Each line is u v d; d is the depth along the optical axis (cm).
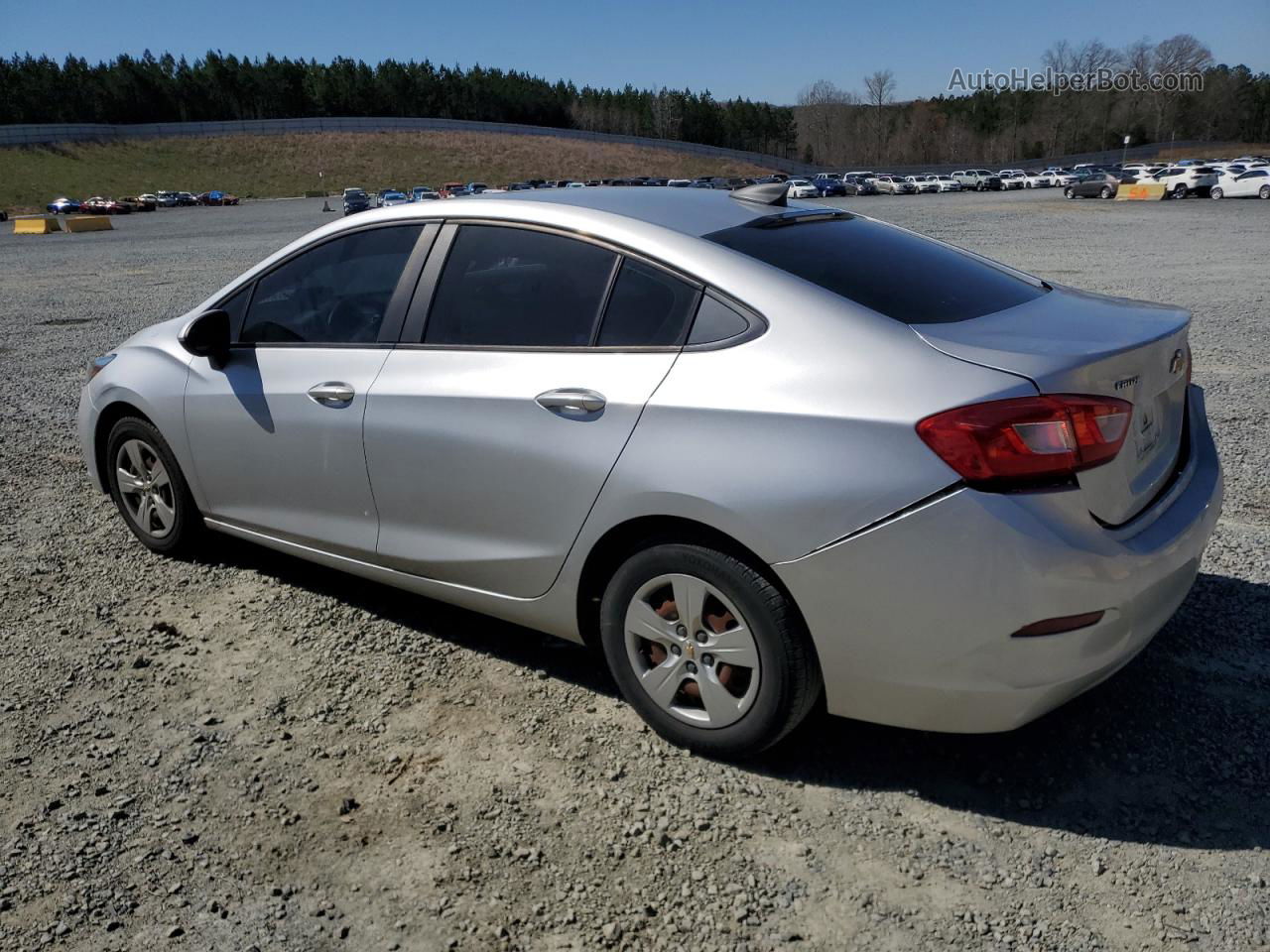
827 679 269
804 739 307
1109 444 250
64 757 308
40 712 334
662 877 250
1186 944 224
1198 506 289
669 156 11956
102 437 475
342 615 400
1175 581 276
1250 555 433
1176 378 290
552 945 229
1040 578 240
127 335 1198
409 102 13275
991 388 245
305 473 375
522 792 285
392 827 271
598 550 302
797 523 257
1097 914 233
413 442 335
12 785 294
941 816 270
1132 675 335
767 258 296
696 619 286
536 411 305
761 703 278
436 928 235
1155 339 273
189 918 240
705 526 277
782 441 261
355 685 346
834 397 259
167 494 450
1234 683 329
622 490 285
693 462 272
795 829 266
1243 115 12344
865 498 250
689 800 279
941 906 238
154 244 3198
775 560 262
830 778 287
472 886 249
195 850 264
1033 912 235
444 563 339
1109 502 255
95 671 360
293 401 372
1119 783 281
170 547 456
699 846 261
